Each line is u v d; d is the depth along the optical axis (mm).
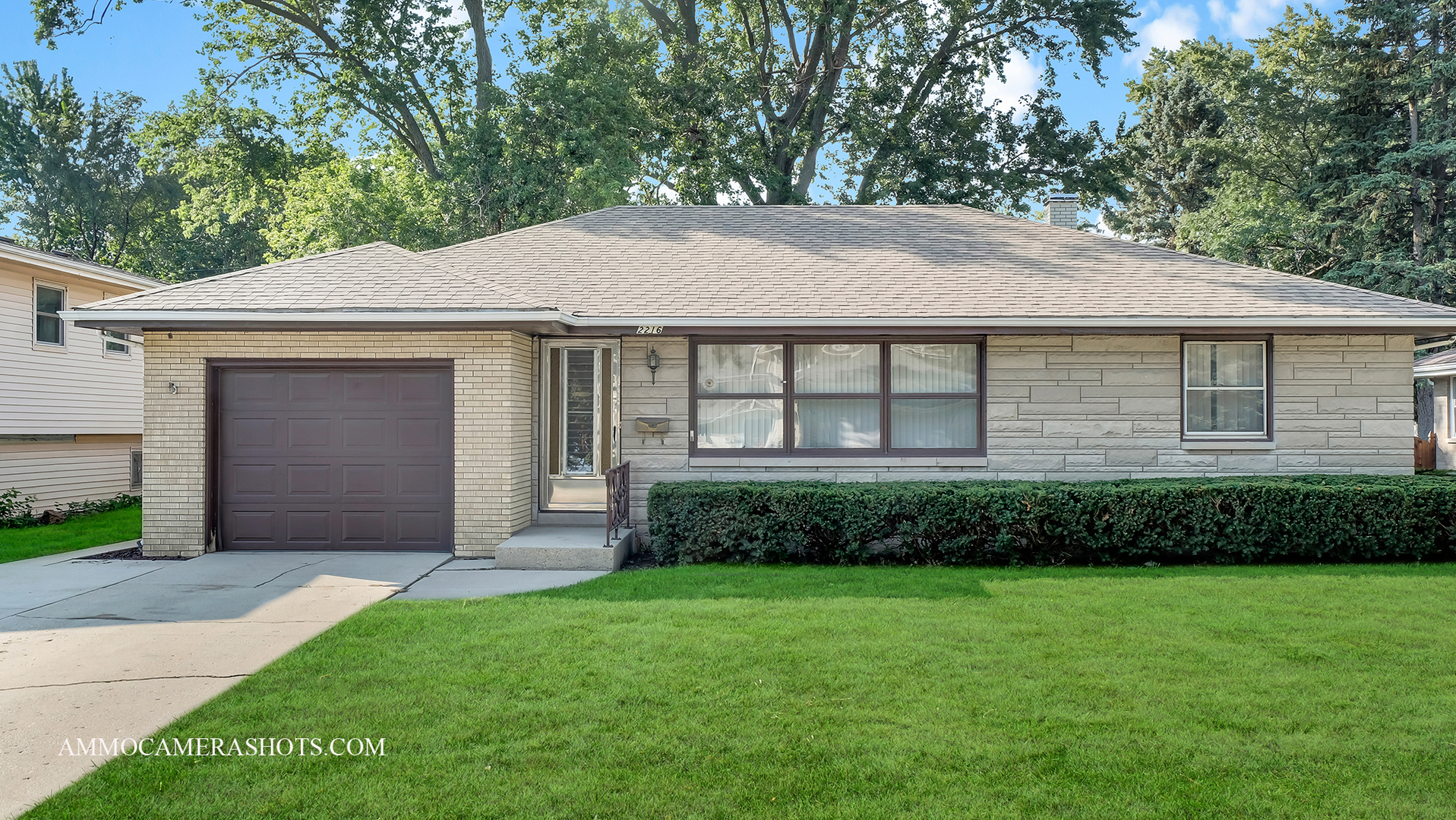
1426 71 28625
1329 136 32719
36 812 3979
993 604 7730
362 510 11078
